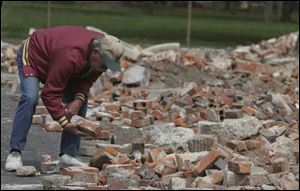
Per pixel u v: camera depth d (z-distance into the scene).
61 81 10.66
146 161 11.70
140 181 10.37
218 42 42.56
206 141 12.09
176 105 17.55
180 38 44.34
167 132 13.45
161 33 48.34
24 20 45.75
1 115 16.97
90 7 66.75
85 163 12.09
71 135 11.40
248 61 25.88
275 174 10.58
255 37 47.88
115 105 17.55
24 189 10.20
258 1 73.81
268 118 16.38
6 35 35.38
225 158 10.73
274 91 21.09
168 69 23.34
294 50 28.14
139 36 44.72
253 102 18.27
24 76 11.15
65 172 10.70
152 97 18.95
